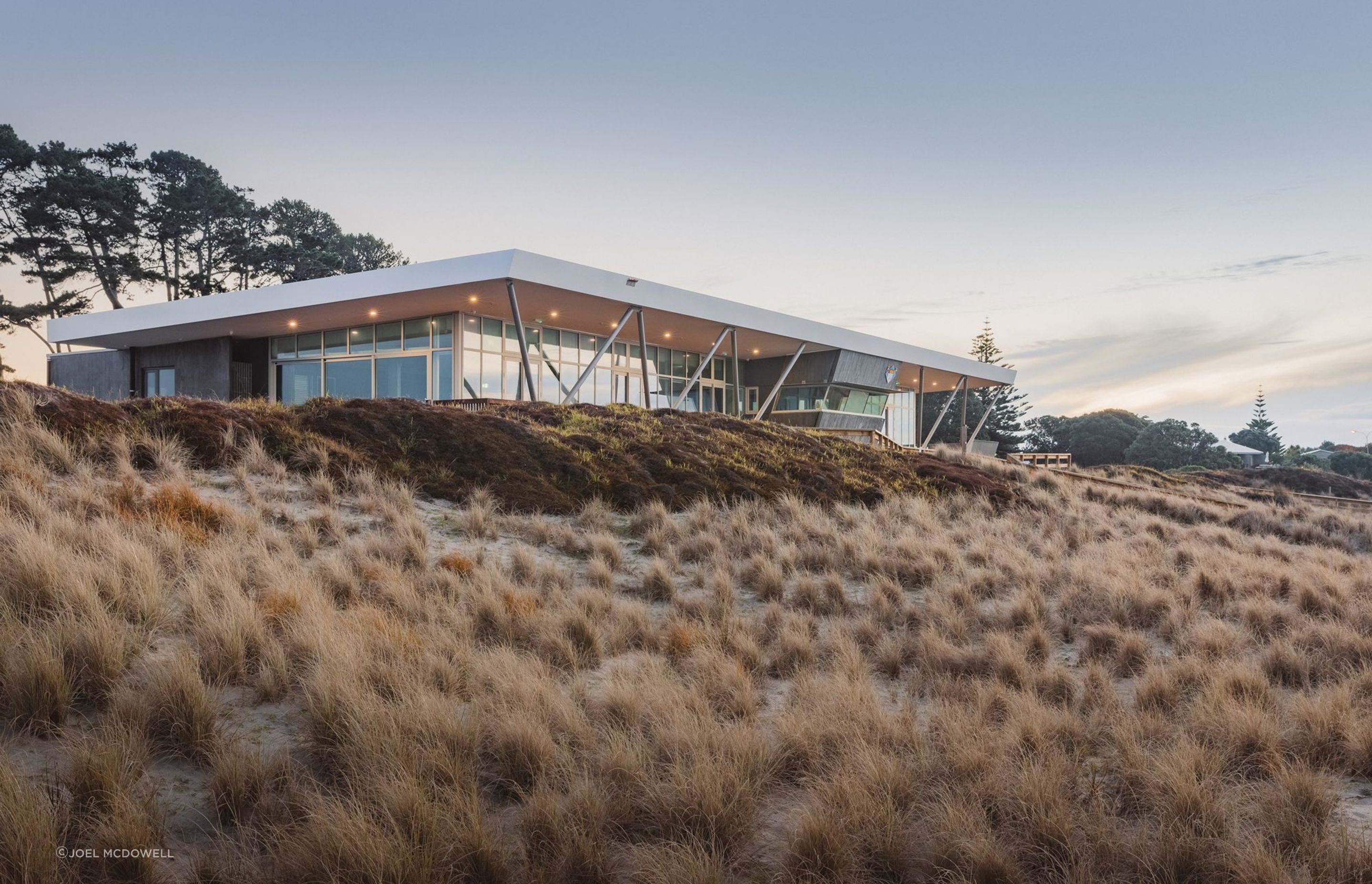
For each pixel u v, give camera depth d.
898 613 8.20
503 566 8.78
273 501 9.58
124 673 4.33
